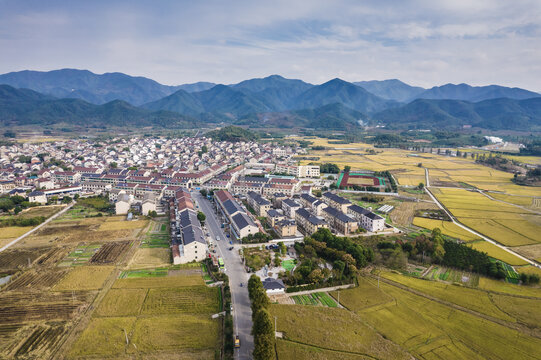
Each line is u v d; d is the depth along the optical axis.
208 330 127.69
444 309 145.25
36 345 118.31
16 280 162.88
